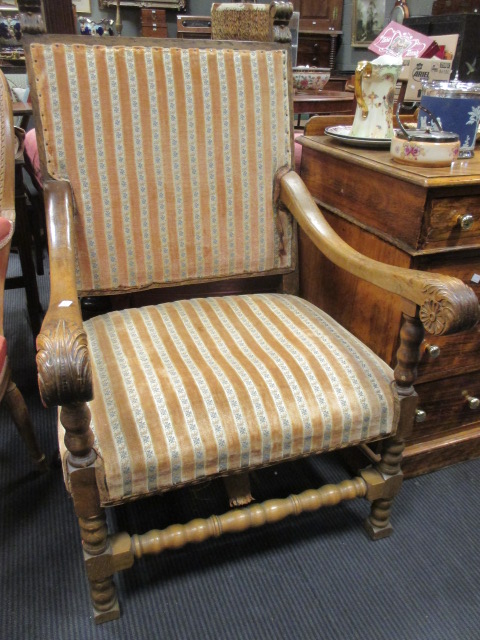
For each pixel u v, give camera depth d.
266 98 1.06
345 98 2.17
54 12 2.33
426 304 0.75
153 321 1.00
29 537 1.09
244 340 0.95
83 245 1.01
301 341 0.95
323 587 1.01
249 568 1.04
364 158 1.08
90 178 0.98
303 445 0.83
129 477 0.75
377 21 3.61
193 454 0.77
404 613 0.96
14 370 1.63
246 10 1.23
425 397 1.17
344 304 1.23
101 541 0.83
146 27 3.61
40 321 1.68
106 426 0.76
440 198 0.94
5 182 1.04
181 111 1.01
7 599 0.96
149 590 0.99
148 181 1.02
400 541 1.11
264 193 1.11
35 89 0.93
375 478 1.00
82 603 0.96
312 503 0.96
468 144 1.11
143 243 1.05
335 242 0.99
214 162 1.05
